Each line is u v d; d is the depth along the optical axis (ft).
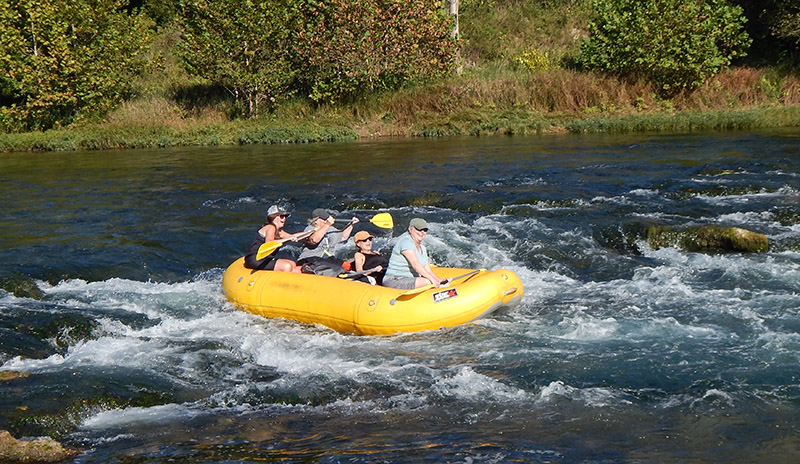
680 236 32.73
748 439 15.58
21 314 24.77
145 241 35.04
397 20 84.33
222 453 15.55
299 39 84.33
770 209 36.47
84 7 85.56
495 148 64.18
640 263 30.76
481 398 18.24
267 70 84.79
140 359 21.36
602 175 47.70
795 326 22.67
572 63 93.81
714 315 24.00
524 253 32.42
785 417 16.56
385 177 50.49
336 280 24.70
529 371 19.89
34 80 84.17
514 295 24.64
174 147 77.15
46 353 22.08
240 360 21.48
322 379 19.75
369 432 16.47
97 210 42.29
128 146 78.43
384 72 85.56
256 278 26.05
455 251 32.73
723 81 83.35
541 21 106.83
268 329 24.21
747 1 94.58
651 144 61.52
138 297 27.50
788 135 62.18
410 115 83.20
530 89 84.28
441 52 86.99
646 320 23.73
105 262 31.55
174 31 112.98
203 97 92.12
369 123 82.02
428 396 18.48
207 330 24.16
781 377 18.78
